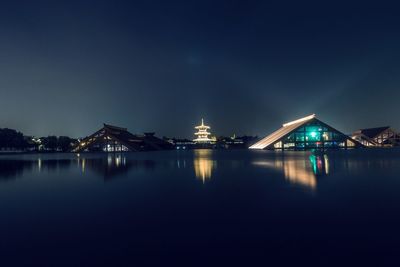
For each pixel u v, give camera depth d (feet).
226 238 26.30
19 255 23.18
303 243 24.53
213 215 34.55
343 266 19.98
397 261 20.63
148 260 21.77
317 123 282.77
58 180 72.43
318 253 22.33
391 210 35.29
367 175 70.59
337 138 288.71
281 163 114.21
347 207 37.11
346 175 70.90
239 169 92.43
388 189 50.26
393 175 70.23
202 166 108.37
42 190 56.59
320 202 40.37
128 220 33.14
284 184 57.98
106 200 45.19
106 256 22.70
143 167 108.17
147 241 25.99
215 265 20.59
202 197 45.98
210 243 25.13
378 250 22.66
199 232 28.22
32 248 24.67
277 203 40.27
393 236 25.80
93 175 82.84
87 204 42.47
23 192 54.34
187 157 189.16
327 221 30.91
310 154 188.75
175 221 32.32
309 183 58.65
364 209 35.94
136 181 67.51
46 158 199.00
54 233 28.81
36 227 30.96
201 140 612.29
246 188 53.78
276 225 29.89
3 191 55.67
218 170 90.74
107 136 327.47
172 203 41.91
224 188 54.34
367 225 29.22
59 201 45.16
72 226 31.14
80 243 25.76
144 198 46.14
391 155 165.27
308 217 32.63
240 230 28.50
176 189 54.60
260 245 24.34
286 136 284.41
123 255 22.84
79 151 333.01
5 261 22.08
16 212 38.04
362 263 20.40
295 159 138.10
